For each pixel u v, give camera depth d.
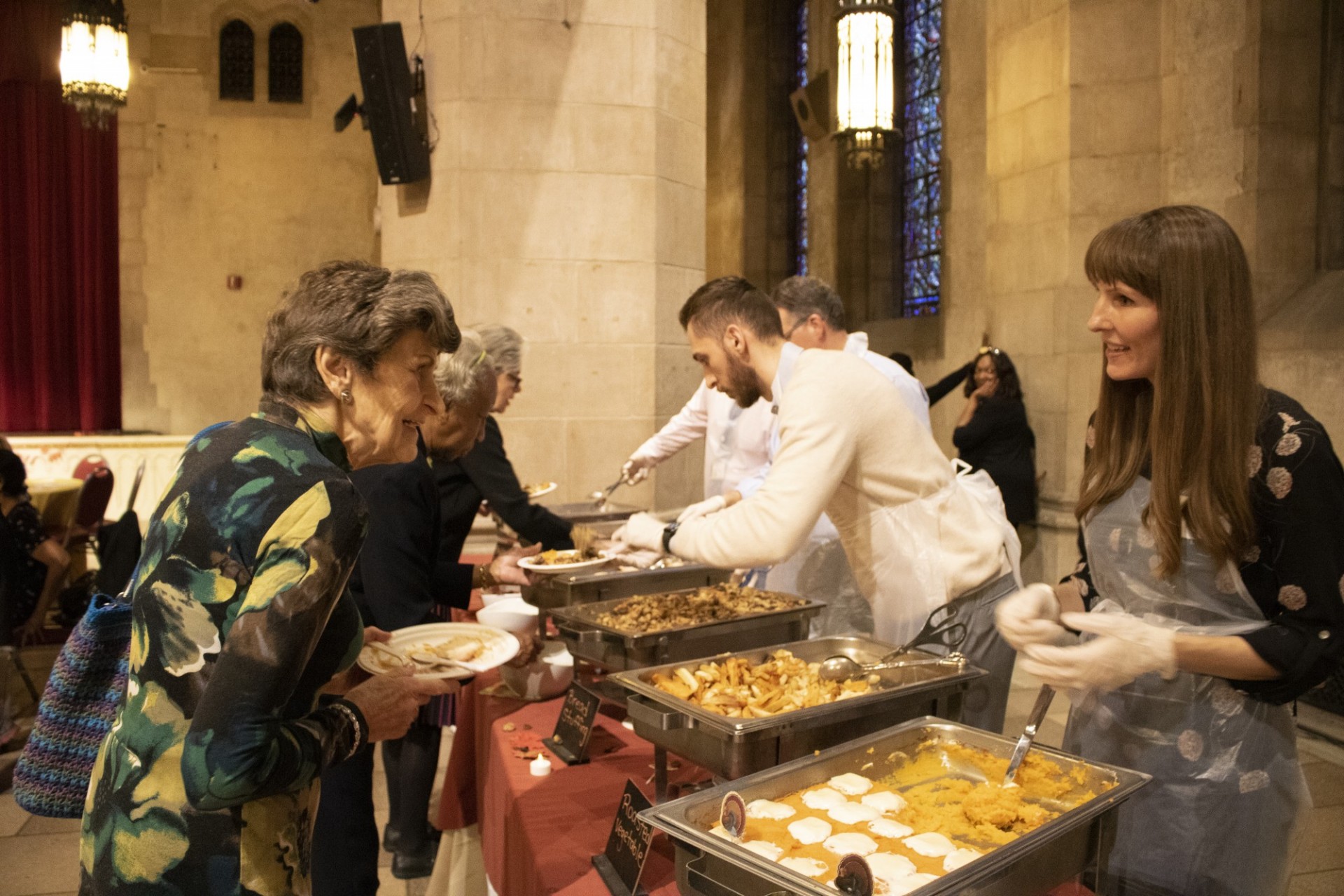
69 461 7.62
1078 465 4.77
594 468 4.54
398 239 4.54
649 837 1.23
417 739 2.56
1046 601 1.26
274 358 1.09
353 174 9.11
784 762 1.32
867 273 7.75
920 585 1.83
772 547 1.67
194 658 0.98
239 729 0.91
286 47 8.98
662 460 3.66
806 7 8.95
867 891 0.93
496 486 2.58
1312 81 4.25
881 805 1.20
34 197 8.45
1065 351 4.78
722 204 9.86
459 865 2.62
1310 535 1.17
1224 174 4.36
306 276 1.12
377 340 1.07
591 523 3.27
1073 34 4.65
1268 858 1.28
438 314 1.11
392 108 4.30
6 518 4.09
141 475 3.87
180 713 0.98
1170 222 1.24
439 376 1.99
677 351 4.73
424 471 1.99
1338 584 1.16
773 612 1.90
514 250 4.40
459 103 4.33
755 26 9.36
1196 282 1.21
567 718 1.78
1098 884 1.13
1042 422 4.95
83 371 8.64
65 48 5.22
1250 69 4.24
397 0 4.46
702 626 1.80
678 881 1.11
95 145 8.54
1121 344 1.29
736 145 9.55
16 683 4.36
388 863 2.80
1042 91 4.89
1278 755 1.27
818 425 1.71
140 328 8.83
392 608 1.90
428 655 1.50
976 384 5.18
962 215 6.54
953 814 1.17
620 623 1.84
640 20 4.49
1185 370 1.22
